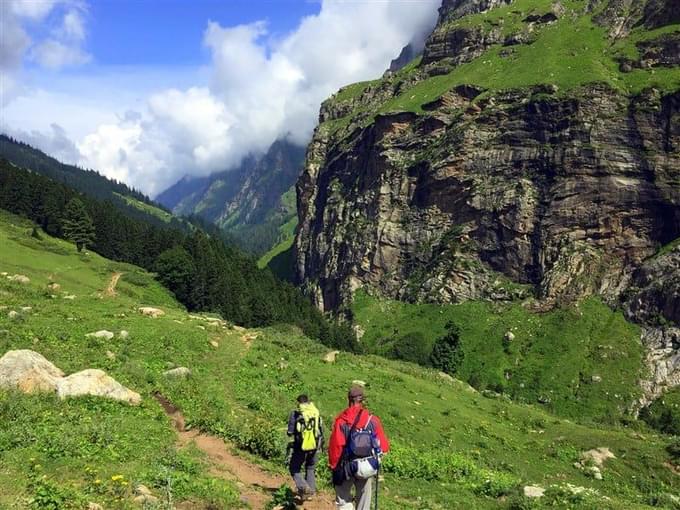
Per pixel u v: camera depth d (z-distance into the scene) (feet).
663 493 106.11
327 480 60.85
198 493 44.60
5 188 432.66
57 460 46.34
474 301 474.90
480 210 501.97
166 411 79.41
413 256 538.47
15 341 93.81
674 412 339.98
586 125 471.62
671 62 508.12
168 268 323.78
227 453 66.90
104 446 53.31
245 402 97.04
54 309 140.67
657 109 456.45
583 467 127.13
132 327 136.15
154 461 51.26
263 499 49.32
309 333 359.66
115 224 458.09
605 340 399.03
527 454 128.98
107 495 39.14
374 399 128.98
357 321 513.45
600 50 568.00
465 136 523.70
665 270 414.62
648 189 444.96
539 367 391.45
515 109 511.81
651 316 403.34
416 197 557.74
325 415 107.76
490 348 420.77
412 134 588.09
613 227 451.12
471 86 572.10
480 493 78.59
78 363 88.53
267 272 539.70
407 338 423.23
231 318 339.36
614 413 346.74
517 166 498.69
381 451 33.73
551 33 630.33
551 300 442.91
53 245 366.84
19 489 37.65
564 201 465.47
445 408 142.61
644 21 573.74
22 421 56.70
